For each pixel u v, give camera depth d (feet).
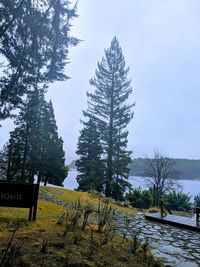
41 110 91.30
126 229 26.84
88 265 12.48
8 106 34.83
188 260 17.90
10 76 33.40
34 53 31.42
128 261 14.56
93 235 18.72
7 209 24.88
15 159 94.53
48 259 12.15
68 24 32.68
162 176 98.37
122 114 99.04
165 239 24.27
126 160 98.58
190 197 78.89
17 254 12.09
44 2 30.63
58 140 104.88
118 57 103.96
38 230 17.66
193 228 30.32
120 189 94.07
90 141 116.57
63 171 107.65
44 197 44.98
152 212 44.42
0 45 30.81
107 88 102.06
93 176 97.91
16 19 29.55
